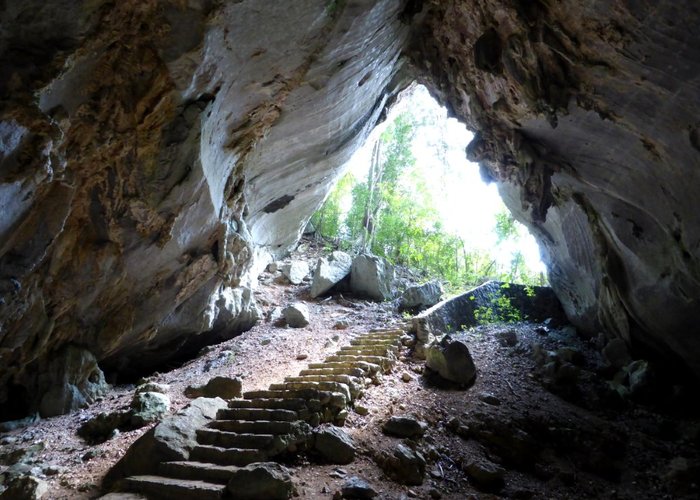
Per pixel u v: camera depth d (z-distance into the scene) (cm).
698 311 667
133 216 605
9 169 388
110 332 747
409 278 1639
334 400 614
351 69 732
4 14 327
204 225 746
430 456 560
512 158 799
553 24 529
